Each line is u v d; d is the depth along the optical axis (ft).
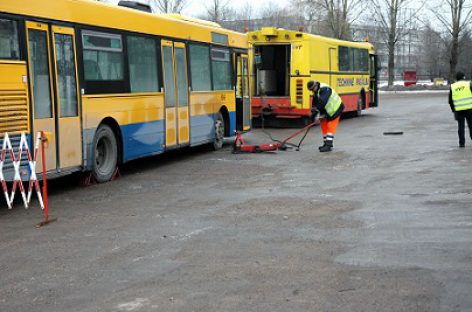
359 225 26.35
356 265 20.70
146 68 43.50
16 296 18.34
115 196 34.30
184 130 49.21
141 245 23.76
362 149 54.29
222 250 22.84
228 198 33.01
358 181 37.65
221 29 56.24
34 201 33.27
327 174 40.78
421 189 34.37
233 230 25.89
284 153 53.01
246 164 46.62
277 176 40.37
